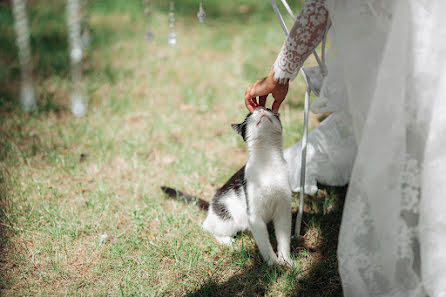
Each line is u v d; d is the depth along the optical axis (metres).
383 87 1.82
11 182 3.64
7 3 8.73
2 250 2.85
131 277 2.63
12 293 2.49
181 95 5.51
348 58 2.03
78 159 4.05
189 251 2.84
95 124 4.74
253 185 2.66
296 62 2.24
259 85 2.51
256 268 2.67
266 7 8.95
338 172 3.30
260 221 2.71
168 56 6.76
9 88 5.55
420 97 1.77
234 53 6.78
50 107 5.06
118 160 4.09
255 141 2.67
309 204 3.36
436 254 1.79
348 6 1.97
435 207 1.77
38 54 6.62
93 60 6.57
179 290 2.52
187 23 8.24
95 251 2.87
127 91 5.57
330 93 2.42
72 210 3.29
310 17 2.09
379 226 1.95
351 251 2.04
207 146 4.35
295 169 3.34
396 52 1.78
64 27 7.83
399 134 1.83
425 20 1.72
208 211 3.06
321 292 2.44
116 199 3.48
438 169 1.75
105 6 8.98
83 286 2.58
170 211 3.32
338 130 3.10
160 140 4.44
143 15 8.59
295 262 2.67
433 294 1.80
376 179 1.90
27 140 4.40
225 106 5.17
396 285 1.97
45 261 2.78
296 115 4.72
